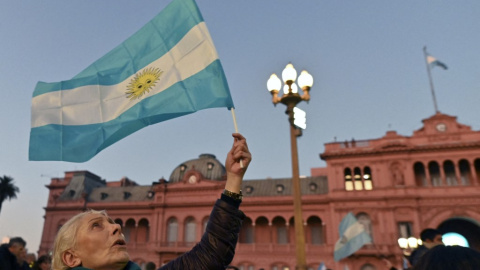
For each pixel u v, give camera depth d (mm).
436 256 1692
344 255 15531
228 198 2961
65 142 4402
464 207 37750
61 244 2475
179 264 2748
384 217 39750
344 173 43375
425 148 40562
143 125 4254
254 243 44875
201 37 4398
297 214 11273
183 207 49094
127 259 2467
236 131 3555
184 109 4047
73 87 4742
